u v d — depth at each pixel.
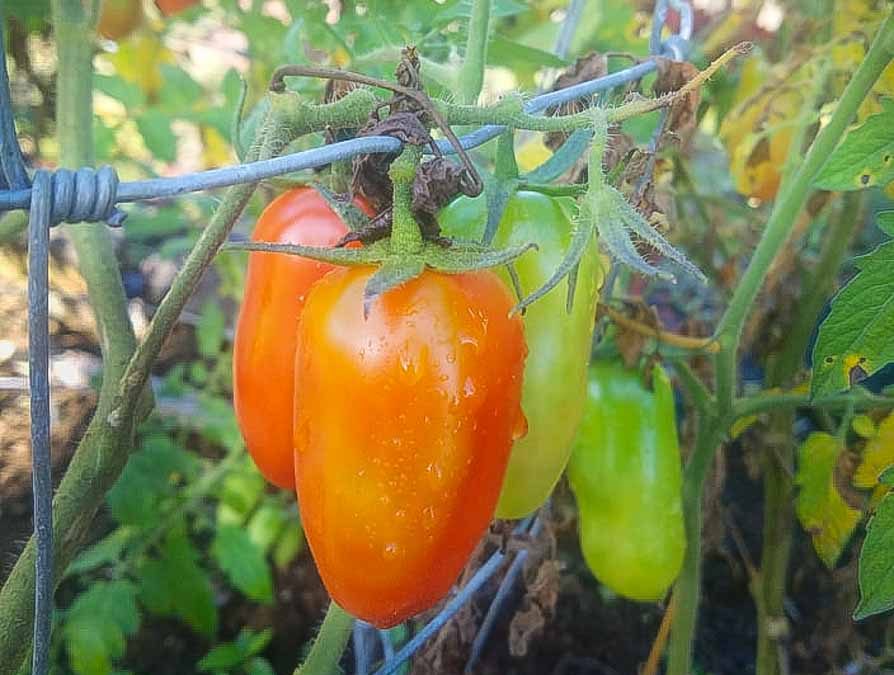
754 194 0.31
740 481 0.45
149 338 0.15
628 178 0.19
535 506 0.17
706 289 0.41
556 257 0.16
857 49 0.28
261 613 0.39
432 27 0.24
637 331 0.22
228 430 0.37
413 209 0.13
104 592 0.31
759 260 0.24
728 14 0.35
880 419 0.26
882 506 0.17
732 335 0.24
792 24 0.32
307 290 0.16
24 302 0.42
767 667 0.33
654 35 0.23
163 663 0.37
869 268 0.17
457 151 0.12
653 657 0.28
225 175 0.12
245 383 0.17
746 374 0.43
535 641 0.39
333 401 0.13
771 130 0.29
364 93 0.13
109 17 0.33
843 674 0.34
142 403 0.18
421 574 0.14
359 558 0.14
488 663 0.38
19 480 0.37
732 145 0.31
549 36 0.37
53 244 0.43
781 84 0.29
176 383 0.39
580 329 0.16
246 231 0.41
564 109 0.21
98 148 0.32
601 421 0.22
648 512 0.22
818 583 0.40
